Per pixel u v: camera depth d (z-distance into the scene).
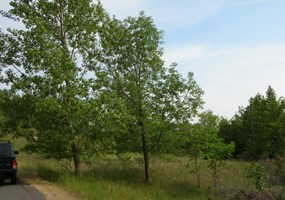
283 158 19.80
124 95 21.80
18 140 34.78
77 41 18.39
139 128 21.81
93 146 18.53
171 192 19.75
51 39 18.05
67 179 15.46
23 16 17.69
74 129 17.66
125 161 22.66
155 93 21.86
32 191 13.27
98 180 17.48
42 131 17.50
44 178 17.00
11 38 17.20
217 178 21.64
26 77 17.05
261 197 16.70
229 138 43.84
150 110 21.44
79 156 18.53
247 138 41.16
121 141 21.94
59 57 16.42
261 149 36.62
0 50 17.17
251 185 19.25
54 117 17.36
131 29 21.66
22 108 17.50
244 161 36.41
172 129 22.08
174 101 21.91
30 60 16.67
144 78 21.84
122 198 13.94
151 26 21.72
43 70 16.56
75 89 16.53
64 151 17.73
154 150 22.59
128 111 20.11
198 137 22.16
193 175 24.39
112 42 21.47
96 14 18.92
